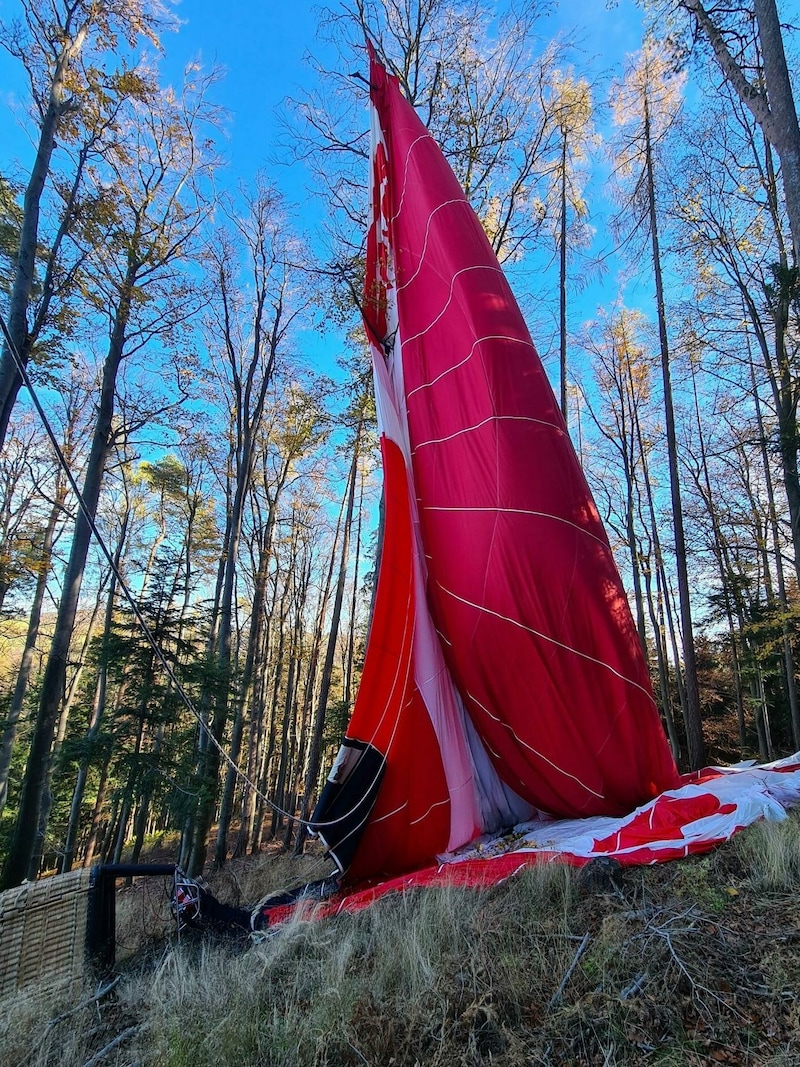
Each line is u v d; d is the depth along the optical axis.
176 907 4.51
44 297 9.58
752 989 2.59
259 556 19.59
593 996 2.58
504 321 7.25
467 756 6.83
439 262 7.75
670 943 2.87
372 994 2.90
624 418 20.50
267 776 26.16
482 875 4.71
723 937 3.01
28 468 17.42
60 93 9.12
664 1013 2.46
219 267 15.70
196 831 11.54
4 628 22.53
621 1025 2.42
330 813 6.02
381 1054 2.48
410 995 2.85
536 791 6.43
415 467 7.50
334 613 16.19
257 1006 3.00
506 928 3.43
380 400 7.96
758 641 17.66
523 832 6.27
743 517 17.75
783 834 4.09
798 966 2.67
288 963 3.62
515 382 6.95
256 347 16.30
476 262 7.58
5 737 12.88
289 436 17.98
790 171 5.93
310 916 4.58
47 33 9.28
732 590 17.39
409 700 6.63
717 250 14.26
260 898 6.68
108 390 11.23
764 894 3.49
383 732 6.42
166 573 13.73
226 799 13.98
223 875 9.40
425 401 7.54
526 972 2.89
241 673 14.55
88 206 10.16
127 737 11.05
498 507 6.52
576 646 6.21
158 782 10.71
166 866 4.53
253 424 15.95
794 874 3.65
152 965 4.05
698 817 5.06
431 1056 2.43
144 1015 3.21
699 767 12.66
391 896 4.79
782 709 23.00
